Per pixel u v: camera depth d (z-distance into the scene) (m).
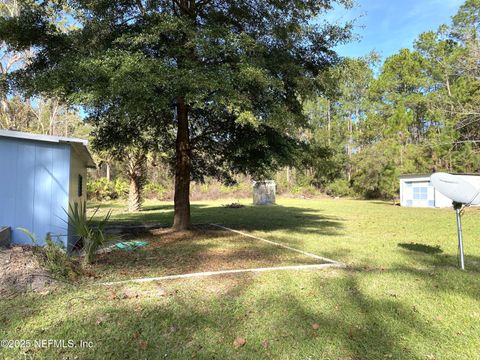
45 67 7.87
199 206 23.70
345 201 30.30
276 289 4.56
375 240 8.82
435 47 33.47
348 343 3.13
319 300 4.18
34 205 6.50
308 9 8.21
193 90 6.52
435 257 6.73
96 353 2.93
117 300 4.05
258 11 8.59
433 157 26.30
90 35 7.32
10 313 3.59
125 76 6.09
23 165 6.48
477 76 18.42
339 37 8.80
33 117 25.34
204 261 6.19
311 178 39.53
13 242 6.32
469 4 21.16
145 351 2.97
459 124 20.86
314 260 6.36
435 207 21.97
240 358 2.87
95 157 16.31
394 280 5.06
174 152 12.43
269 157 9.16
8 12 16.72
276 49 8.34
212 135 10.53
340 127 43.44
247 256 6.65
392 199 30.28
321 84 8.48
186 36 7.23
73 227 6.23
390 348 3.05
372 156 30.61
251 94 7.54
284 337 3.23
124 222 13.01
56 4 8.09
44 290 4.26
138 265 5.82
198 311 3.78
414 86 36.94
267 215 16.45
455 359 2.87
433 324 3.56
